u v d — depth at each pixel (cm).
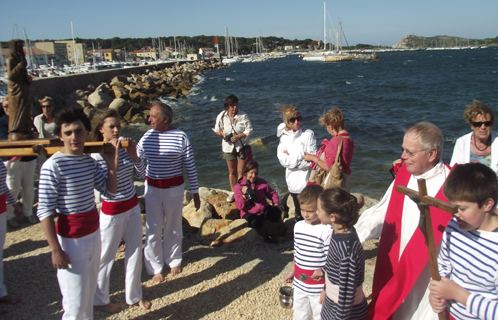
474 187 182
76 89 2223
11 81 471
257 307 337
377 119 1944
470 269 196
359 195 539
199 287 370
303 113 2202
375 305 263
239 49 17512
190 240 490
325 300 252
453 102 2533
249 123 610
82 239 268
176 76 4250
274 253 440
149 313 332
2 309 328
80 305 274
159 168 373
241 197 505
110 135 313
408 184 268
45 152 271
